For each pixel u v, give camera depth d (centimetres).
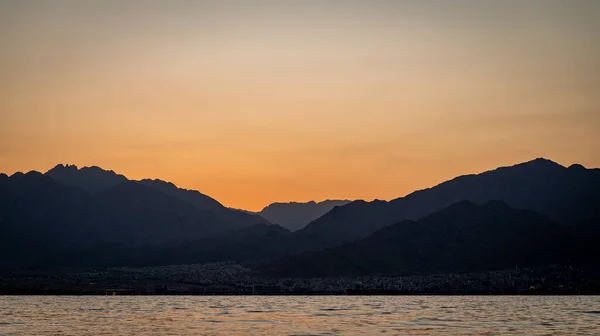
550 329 15475
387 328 15738
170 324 17050
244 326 16450
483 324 16812
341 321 17900
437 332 14788
